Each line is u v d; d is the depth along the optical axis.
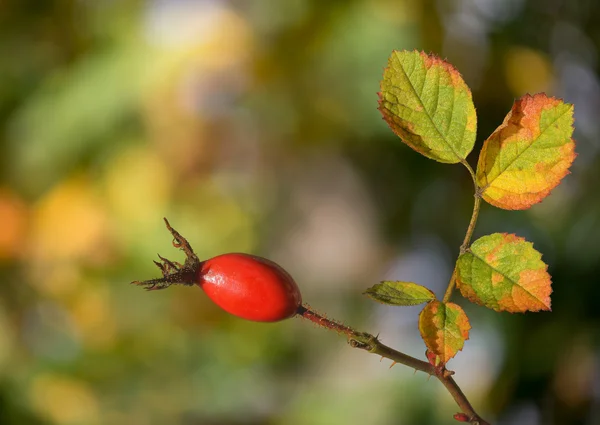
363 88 0.73
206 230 0.87
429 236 0.80
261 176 0.87
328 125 0.78
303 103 0.77
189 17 0.81
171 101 0.80
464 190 0.77
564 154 0.37
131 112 0.81
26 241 0.85
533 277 0.37
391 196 0.81
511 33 0.76
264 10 0.78
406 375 0.82
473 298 0.37
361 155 0.80
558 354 0.72
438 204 0.79
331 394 0.87
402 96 0.38
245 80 0.79
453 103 0.38
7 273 0.86
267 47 0.77
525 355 0.73
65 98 0.81
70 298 0.87
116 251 0.86
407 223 0.81
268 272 0.38
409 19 0.72
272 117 0.80
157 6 0.81
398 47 0.72
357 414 0.83
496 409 0.75
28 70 0.83
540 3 0.76
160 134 0.82
